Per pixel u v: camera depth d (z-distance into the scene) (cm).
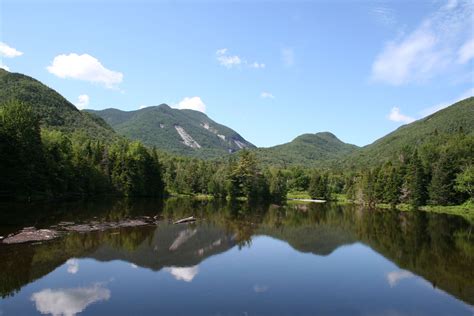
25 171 7225
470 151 11444
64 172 8750
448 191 10375
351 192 15450
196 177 14912
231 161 15012
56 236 3884
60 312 1984
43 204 6994
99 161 11206
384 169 12988
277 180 13388
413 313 2178
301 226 5953
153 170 12369
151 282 2556
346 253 3816
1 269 2692
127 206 7875
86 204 7656
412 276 2952
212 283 2597
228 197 13362
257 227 5609
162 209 7638
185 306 2133
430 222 6906
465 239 4822
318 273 2983
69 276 2606
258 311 2102
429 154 12975
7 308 2019
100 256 3186
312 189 16825
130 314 1988
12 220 4725
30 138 7625
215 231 4956
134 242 3841
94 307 2072
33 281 2469
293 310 2145
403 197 11462
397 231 5531
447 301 2392
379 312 2175
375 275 2959
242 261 3309
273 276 2850
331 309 2189
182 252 3531
